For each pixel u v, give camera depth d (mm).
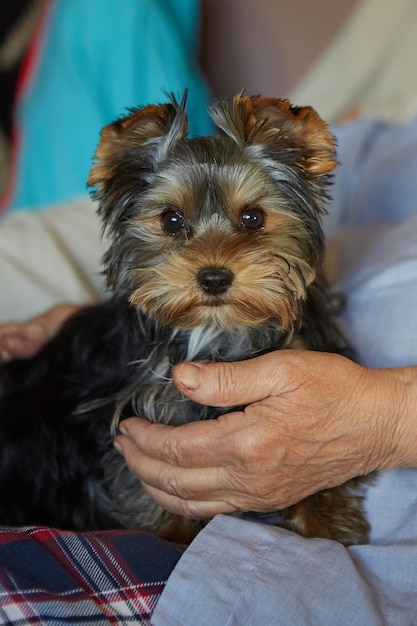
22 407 710
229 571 532
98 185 646
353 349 666
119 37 1207
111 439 675
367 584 542
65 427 694
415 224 757
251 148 635
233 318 615
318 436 565
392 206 875
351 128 985
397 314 660
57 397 707
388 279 689
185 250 615
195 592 522
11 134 1340
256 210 630
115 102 1231
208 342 652
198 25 1360
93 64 1229
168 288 609
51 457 693
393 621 531
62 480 691
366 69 1239
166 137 638
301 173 635
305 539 557
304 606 519
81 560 530
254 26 1434
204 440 572
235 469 576
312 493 604
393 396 573
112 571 530
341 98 1258
